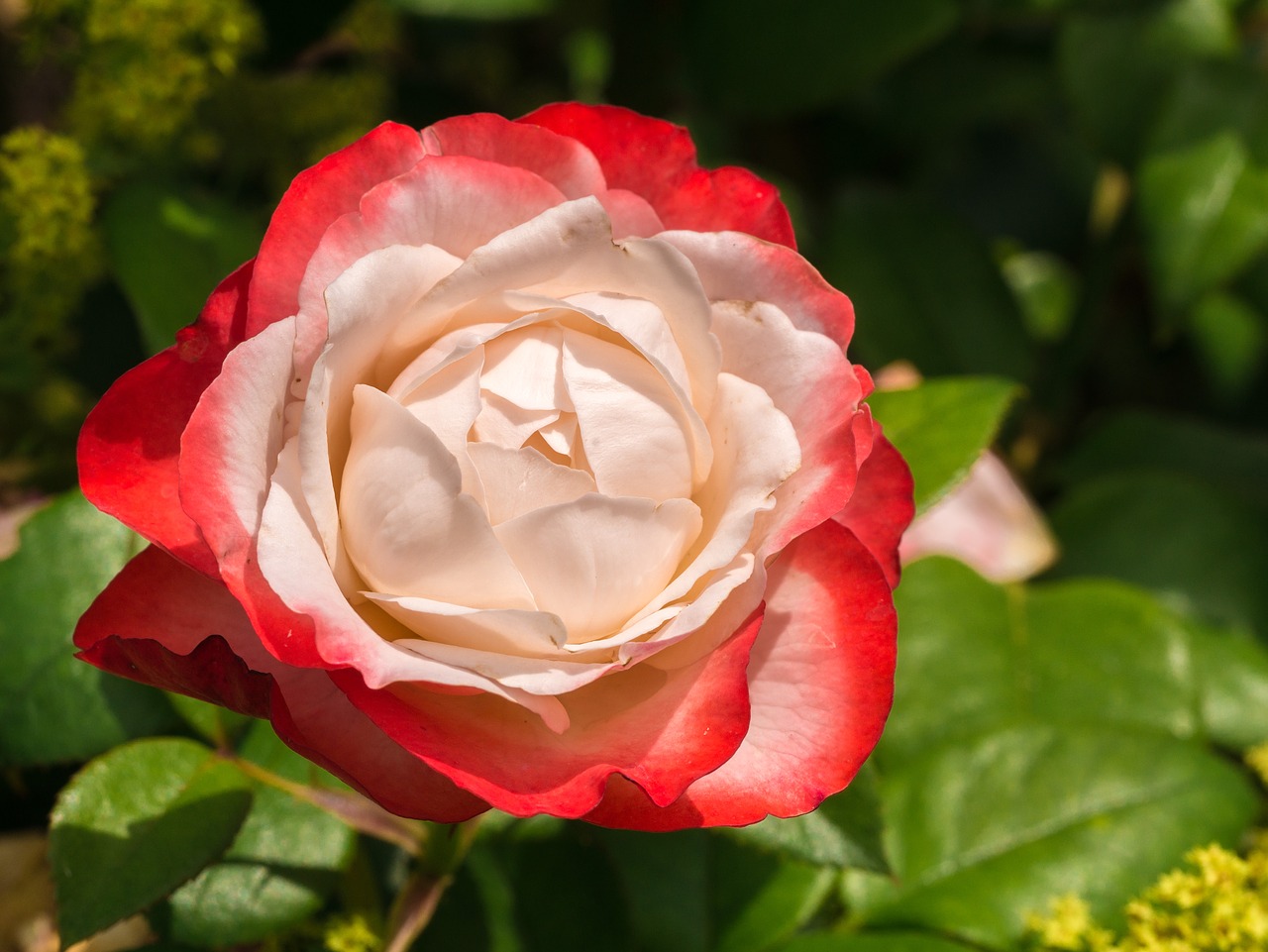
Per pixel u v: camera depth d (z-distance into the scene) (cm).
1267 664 48
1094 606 47
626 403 35
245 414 34
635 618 35
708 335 35
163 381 35
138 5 45
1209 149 51
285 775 40
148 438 35
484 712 34
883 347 55
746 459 35
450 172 35
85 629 35
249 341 34
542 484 34
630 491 35
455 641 34
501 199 35
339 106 50
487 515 34
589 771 34
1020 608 48
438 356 35
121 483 34
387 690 34
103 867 36
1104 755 43
